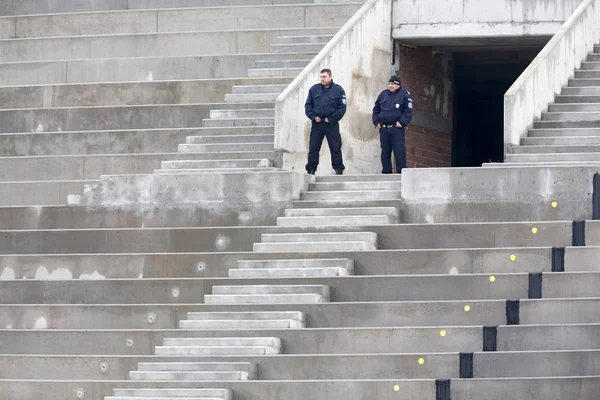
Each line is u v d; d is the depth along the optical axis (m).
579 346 57.75
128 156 80.81
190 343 62.00
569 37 83.38
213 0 99.25
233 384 58.75
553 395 55.19
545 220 68.50
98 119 85.94
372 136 85.88
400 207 71.06
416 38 89.19
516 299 60.94
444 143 94.12
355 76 84.50
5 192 80.38
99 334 64.44
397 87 77.81
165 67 90.44
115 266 70.56
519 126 76.00
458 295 62.72
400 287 63.62
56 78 92.81
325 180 75.25
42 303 69.25
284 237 69.44
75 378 62.91
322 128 76.94
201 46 92.31
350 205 71.69
